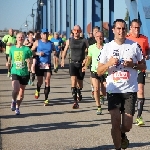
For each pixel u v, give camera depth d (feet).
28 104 44.78
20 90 38.32
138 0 71.46
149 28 69.56
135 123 34.09
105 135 29.84
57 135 29.91
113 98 23.43
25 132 30.91
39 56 44.14
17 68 37.76
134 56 23.70
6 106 43.45
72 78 41.88
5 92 55.01
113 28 23.73
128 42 23.82
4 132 30.96
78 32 41.75
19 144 27.22
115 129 23.25
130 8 78.69
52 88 59.31
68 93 53.67
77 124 33.86
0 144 27.22
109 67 23.61
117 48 23.62
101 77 38.29
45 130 31.60
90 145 27.07
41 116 37.52
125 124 23.39
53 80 71.72
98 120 35.58
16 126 33.09
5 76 81.56
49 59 44.27
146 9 69.97
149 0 70.33
